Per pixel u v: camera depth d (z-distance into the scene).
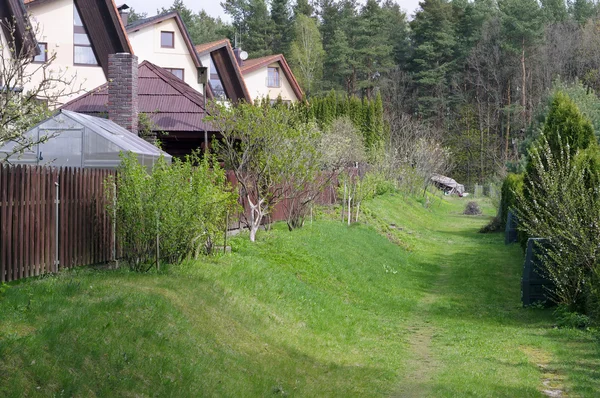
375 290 18.48
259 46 82.06
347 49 81.88
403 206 43.12
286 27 85.19
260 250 17.52
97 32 27.27
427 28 84.56
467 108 82.19
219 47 40.84
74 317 7.89
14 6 20.67
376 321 15.03
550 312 16.17
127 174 12.40
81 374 6.69
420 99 81.44
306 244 19.50
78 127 16.03
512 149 76.81
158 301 9.72
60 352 6.86
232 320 10.97
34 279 10.30
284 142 19.28
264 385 8.59
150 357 7.77
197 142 24.59
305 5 92.50
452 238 34.44
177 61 39.75
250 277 13.88
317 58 81.88
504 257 26.22
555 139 20.22
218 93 41.53
